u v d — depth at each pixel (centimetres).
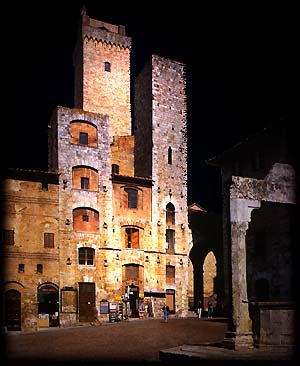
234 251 3111
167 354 2919
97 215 5866
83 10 7419
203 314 6400
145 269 6031
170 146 6494
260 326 2914
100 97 7250
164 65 6631
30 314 5253
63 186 5684
